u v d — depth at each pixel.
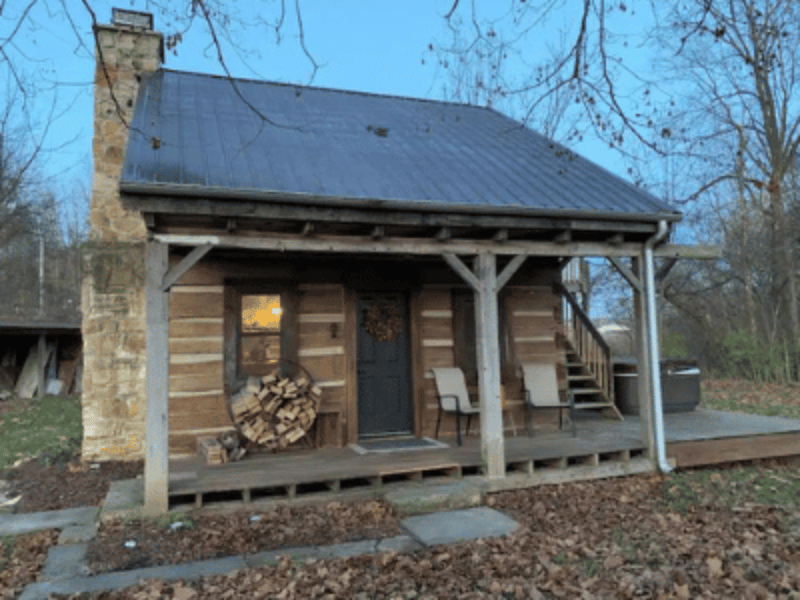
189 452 6.95
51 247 30.03
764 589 3.68
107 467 7.35
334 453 6.96
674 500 5.72
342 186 5.68
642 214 6.39
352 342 7.81
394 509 5.37
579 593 3.73
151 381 5.10
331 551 4.45
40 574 4.16
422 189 6.06
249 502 5.39
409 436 8.12
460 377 8.09
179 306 7.09
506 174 7.27
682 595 3.64
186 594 3.73
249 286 7.43
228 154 6.00
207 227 5.57
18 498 6.18
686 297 20.02
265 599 3.68
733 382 17.16
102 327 7.68
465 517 5.25
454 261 6.09
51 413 12.44
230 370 7.23
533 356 8.76
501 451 6.11
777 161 17.64
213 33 3.48
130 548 4.56
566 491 6.05
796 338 17.23
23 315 27.88
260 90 9.20
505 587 3.81
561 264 9.09
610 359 9.20
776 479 6.57
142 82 8.08
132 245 7.84
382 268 8.04
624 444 6.94
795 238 17.41
